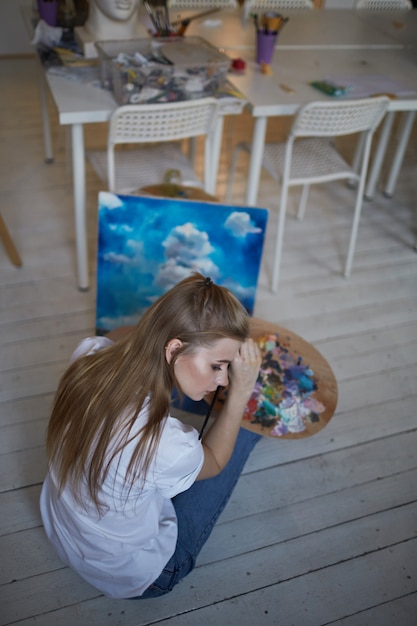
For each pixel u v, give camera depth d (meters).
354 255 2.81
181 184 2.34
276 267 2.48
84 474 1.10
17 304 2.35
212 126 2.21
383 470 1.85
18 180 3.14
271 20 2.37
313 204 3.16
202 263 1.98
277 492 1.76
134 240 1.95
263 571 1.56
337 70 2.56
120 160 2.46
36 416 1.92
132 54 2.17
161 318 1.06
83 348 1.31
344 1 4.58
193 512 1.45
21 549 1.56
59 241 2.72
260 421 1.58
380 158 3.09
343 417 2.01
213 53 2.23
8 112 3.81
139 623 1.43
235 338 1.08
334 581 1.55
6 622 1.41
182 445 1.08
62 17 2.50
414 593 1.54
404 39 3.04
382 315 2.47
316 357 1.77
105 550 1.24
